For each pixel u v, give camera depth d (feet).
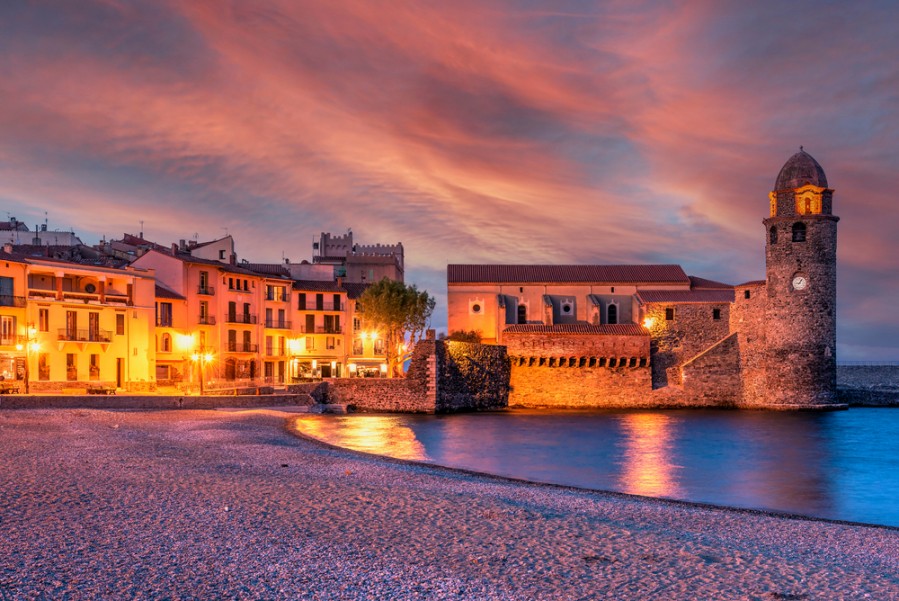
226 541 66.80
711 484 132.16
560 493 108.58
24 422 155.74
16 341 225.35
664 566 65.72
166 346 287.69
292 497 88.58
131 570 57.52
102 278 253.24
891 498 121.08
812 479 140.05
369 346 356.38
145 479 95.40
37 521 70.85
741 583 61.77
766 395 303.68
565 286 348.59
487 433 207.62
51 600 50.78
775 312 303.48
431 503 89.45
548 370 309.01
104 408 194.18
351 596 54.29
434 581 58.49
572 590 58.13
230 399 218.38
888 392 333.01
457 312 347.56
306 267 371.15
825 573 66.03
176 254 307.58
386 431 201.05
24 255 237.66
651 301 317.01
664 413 286.25
